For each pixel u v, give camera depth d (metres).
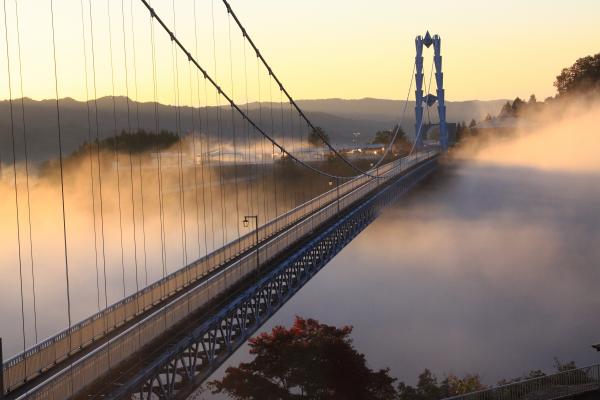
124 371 34.69
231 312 46.38
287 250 64.62
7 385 32.47
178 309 42.59
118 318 41.88
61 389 31.30
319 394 57.72
